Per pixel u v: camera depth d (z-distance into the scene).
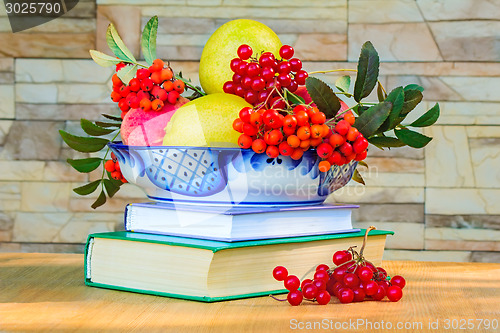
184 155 0.96
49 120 1.74
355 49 1.69
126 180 1.07
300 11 1.70
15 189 1.75
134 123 0.99
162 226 0.98
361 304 0.92
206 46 1.04
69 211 1.75
